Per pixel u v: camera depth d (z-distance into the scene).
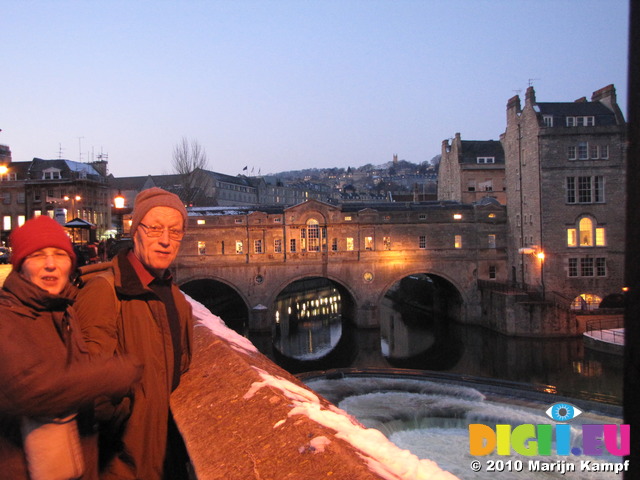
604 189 60.50
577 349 53.22
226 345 4.41
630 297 1.98
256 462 2.55
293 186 192.25
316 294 107.56
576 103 64.12
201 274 66.31
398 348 60.66
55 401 2.24
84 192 76.56
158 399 3.16
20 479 2.50
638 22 2.07
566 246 60.56
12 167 79.19
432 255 68.81
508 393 32.06
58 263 2.67
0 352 2.23
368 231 68.62
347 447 2.49
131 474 3.14
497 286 65.62
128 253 3.51
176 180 119.00
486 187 85.94
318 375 36.25
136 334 3.15
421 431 27.64
